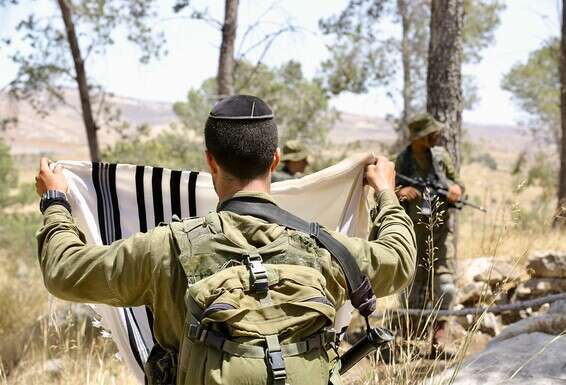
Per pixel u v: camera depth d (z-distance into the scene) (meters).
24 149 105.88
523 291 6.52
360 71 17.73
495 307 5.12
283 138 17.83
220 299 1.65
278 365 1.61
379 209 2.17
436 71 6.76
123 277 1.78
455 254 6.23
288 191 2.41
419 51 20.03
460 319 6.12
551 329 4.12
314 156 18.56
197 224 1.80
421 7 19.59
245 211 1.82
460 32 6.73
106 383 4.58
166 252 1.78
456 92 6.75
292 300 1.68
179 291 1.77
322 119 18.94
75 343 5.13
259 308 1.66
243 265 1.73
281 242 1.77
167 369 1.85
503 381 3.29
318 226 1.85
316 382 1.67
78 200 2.39
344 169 2.37
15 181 21.66
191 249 1.75
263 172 1.87
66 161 2.39
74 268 1.80
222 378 1.62
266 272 1.70
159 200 2.42
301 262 1.77
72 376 4.77
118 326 2.39
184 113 22.62
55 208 2.01
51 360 5.16
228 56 10.23
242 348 1.64
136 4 12.12
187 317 1.71
